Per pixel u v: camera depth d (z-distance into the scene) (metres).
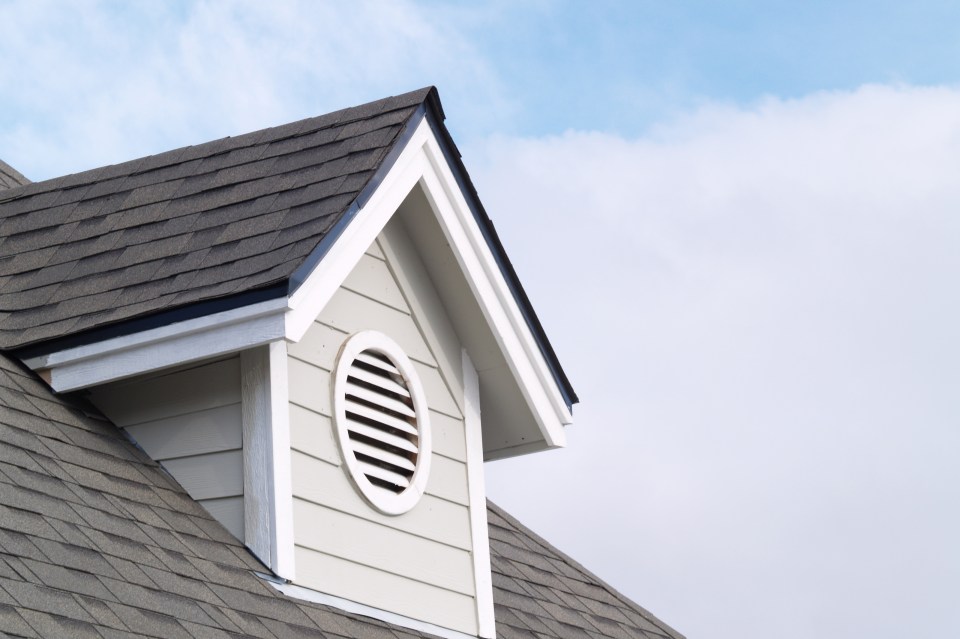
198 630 5.91
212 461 7.30
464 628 8.23
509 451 9.27
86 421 7.26
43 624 5.20
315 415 7.62
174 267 7.38
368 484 7.77
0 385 6.97
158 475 7.26
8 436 6.55
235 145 8.38
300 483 7.38
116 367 7.14
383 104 8.15
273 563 7.04
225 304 6.89
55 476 6.49
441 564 8.22
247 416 7.30
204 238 7.57
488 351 8.81
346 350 7.91
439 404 8.59
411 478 8.16
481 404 9.10
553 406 9.12
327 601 7.29
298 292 6.90
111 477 6.87
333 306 7.95
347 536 7.60
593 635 9.47
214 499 7.23
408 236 8.51
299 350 7.62
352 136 7.97
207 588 6.39
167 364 7.02
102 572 5.89
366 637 7.09
